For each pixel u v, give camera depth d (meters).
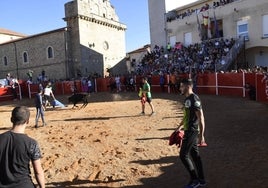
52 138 12.72
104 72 56.16
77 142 11.72
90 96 32.41
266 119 13.52
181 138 6.87
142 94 17.16
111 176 7.91
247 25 34.09
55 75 52.88
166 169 8.19
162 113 17.41
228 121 13.87
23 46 56.62
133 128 13.66
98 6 55.59
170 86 30.64
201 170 6.67
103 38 56.12
